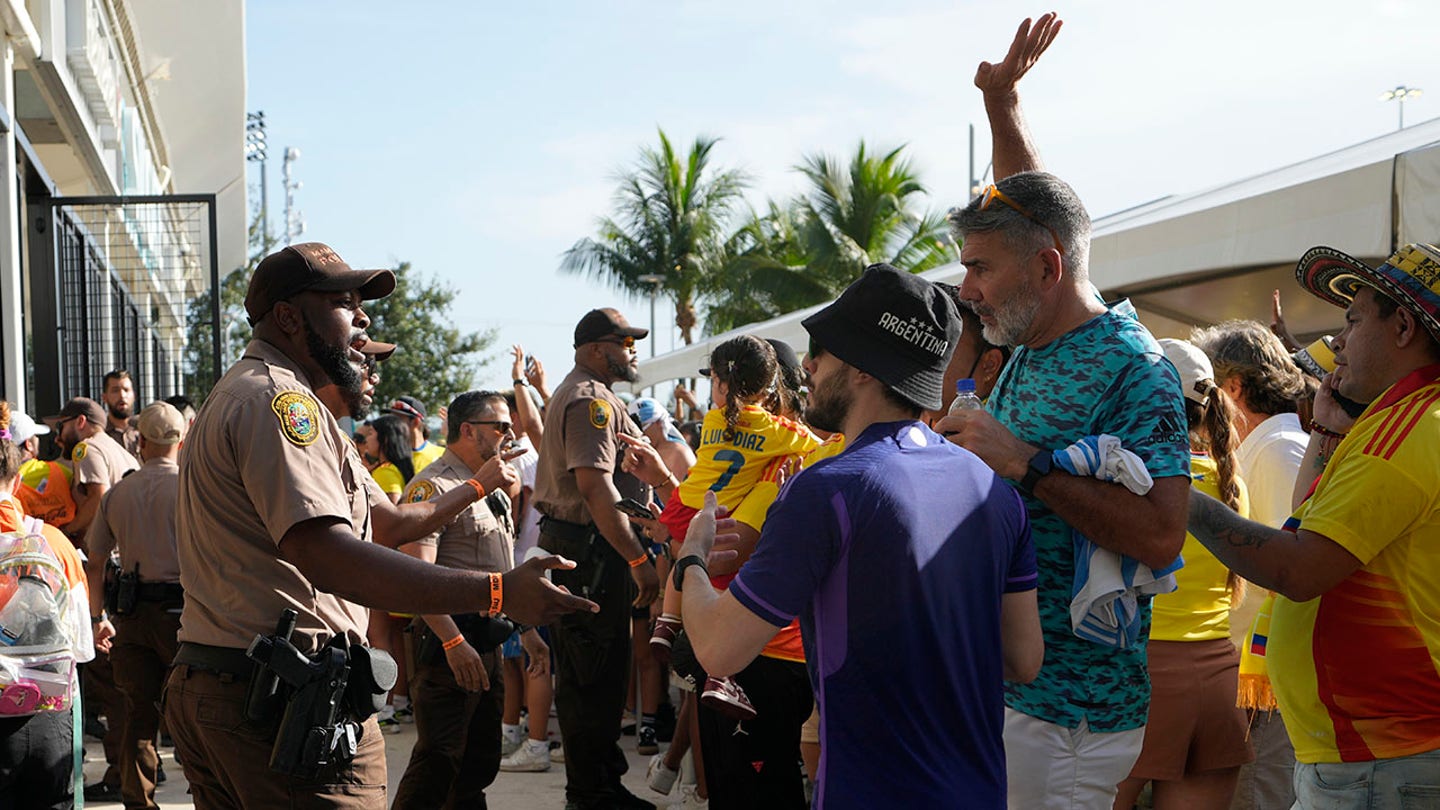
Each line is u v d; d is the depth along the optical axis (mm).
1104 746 2816
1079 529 2637
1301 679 2711
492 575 2770
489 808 5961
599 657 5527
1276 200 4672
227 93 19406
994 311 2828
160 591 5836
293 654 2867
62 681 4102
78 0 9734
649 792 6238
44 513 7141
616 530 5402
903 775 2225
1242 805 4020
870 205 34250
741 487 4328
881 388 2414
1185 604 3443
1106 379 2752
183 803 6246
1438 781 2529
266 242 40625
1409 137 4305
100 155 12094
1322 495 2658
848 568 2240
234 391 2902
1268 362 4098
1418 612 2555
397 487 8883
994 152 3445
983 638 2352
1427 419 2537
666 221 39906
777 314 34438
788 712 4141
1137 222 5660
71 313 9586
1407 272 2633
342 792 2969
